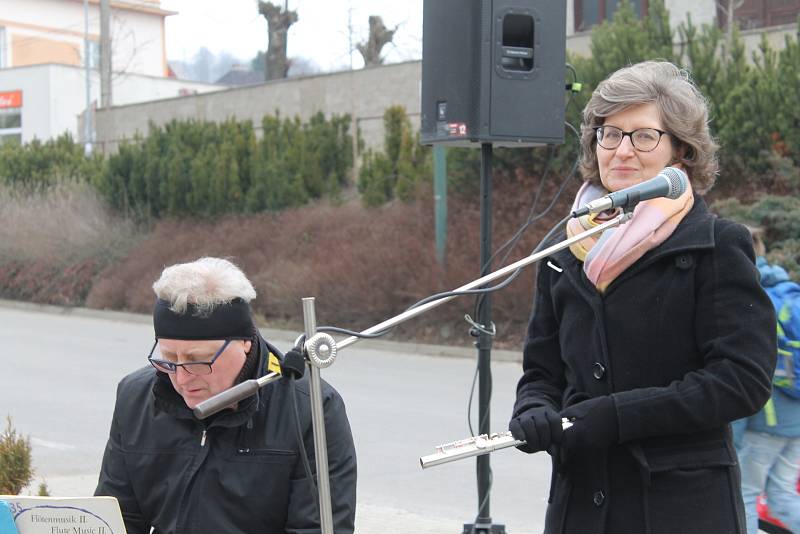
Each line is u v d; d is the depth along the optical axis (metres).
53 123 40.97
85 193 26.22
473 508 7.78
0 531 3.10
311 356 2.98
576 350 3.38
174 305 3.25
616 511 3.23
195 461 3.43
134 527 3.60
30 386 13.05
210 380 3.31
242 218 23.17
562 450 3.18
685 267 3.17
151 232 24.78
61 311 24.19
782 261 14.05
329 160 23.14
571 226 3.43
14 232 25.91
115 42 49.69
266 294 20.12
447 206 18.28
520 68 6.66
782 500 5.79
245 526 3.43
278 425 3.42
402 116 21.33
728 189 15.87
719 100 16.00
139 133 28.53
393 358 16.11
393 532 7.06
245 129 24.09
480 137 6.52
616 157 3.37
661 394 3.09
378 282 17.95
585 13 24.42
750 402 3.07
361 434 10.28
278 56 34.59
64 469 8.81
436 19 6.82
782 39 17.97
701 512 3.17
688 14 16.70
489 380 6.29
